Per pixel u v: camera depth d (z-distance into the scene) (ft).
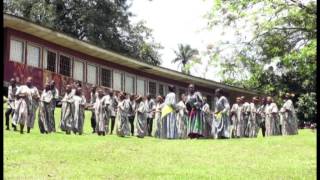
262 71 90.07
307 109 121.90
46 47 91.91
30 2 145.79
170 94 65.57
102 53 102.06
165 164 40.60
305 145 54.13
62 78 95.50
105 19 155.94
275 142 56.75
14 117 56.29
